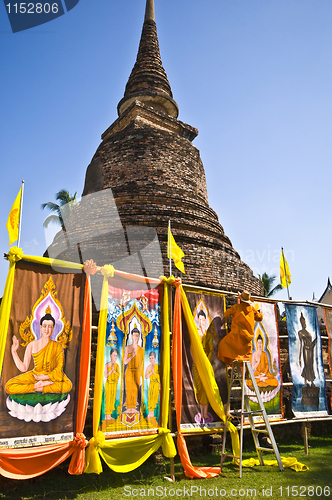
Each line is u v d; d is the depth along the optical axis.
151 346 7.14
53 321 6.01
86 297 6.42
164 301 7.49
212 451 8.32
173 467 6.55
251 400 8.11
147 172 15.80
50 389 5.73
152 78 20.91
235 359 7.70
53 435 5.59
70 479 6.40
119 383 6.52
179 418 6.91
